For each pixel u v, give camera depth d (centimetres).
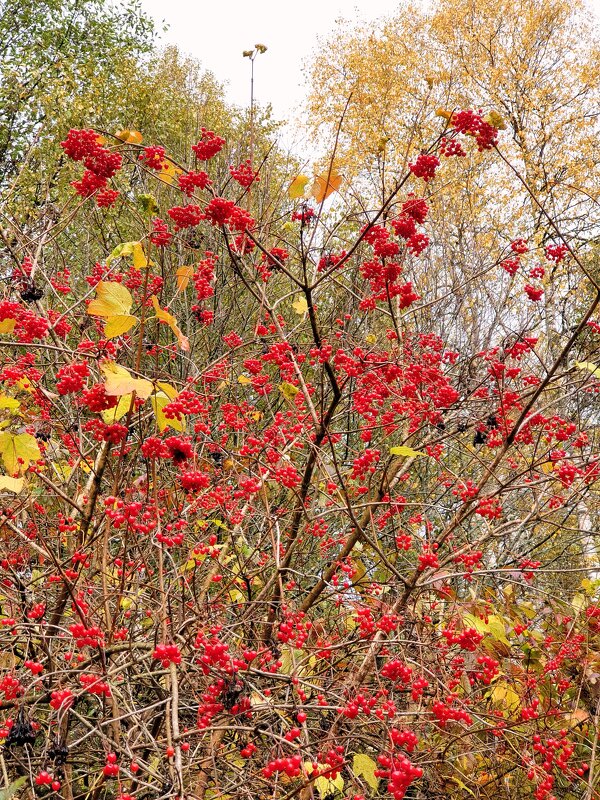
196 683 361
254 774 306
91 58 1590
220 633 344
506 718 423
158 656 249
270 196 846
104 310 269
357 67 1552
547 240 1150
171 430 505
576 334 355
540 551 729
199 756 357
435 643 380
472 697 428
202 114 1292
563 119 1573
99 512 387
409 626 400
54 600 420
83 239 884
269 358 450
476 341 783
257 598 417
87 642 269
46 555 332
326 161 1288
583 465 420
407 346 530
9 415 397
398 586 407
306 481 410
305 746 257
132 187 869
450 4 1698
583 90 1619
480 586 526
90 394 269
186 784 339
